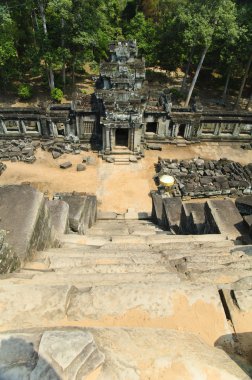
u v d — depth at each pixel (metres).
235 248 8.25
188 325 3.92
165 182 23.89
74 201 13.87
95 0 34.62
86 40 35.34
